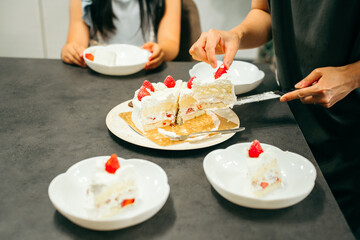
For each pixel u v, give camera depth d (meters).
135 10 2.86
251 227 1.02
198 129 1.61
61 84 1.97
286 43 1.90
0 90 1.86
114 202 1.01
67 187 1.08
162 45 2.72
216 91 1.74
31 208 1.06
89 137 1.46
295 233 1.00
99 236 0.97
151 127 1.60
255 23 2.09
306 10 1.74
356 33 1.62
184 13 3.07
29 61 2.29
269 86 2.05
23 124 1.53
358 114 1.72
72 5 2.78
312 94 1.45
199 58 1.82
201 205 1.09
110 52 2.10
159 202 0.99
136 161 1.16
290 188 1.16
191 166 1.29
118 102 1.79
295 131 1.57
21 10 3.70
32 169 1.24
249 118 1.69
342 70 1.51
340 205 1.83
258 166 1.10
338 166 1.78
